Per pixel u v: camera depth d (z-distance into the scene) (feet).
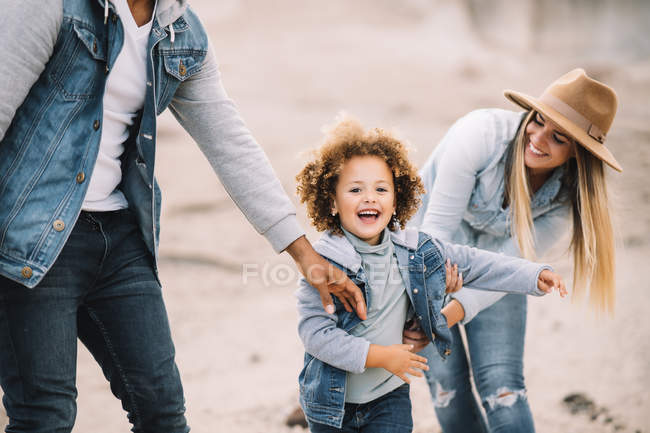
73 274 11.16
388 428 12.97
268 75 96.63
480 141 15.21
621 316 25.76
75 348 11.23
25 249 10.50
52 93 10.75
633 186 42.42
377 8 134.51
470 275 14.01
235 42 116.98
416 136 61.52
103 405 21.02
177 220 41.01
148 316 11.98
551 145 14.93
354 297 12.77
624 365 22.48
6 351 10.84
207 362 24.34
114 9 10.96
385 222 13.42
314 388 13.00
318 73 97.71
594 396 20.84
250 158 12.92
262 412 20.52
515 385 15.47
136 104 11.64
